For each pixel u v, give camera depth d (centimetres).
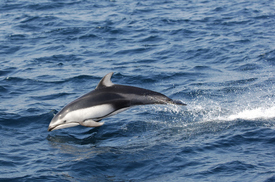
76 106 1285
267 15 3234
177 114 1489
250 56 2252
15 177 1008
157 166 1070
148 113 1505
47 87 1822
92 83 1881
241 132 1273
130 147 1210
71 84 1869
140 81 1912
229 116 1441
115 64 2189
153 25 3044
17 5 3778
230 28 2909
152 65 2166
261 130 1278
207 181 973
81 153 1170
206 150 1156
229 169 1027
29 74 2008
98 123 1259
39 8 3653
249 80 1884
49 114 1479
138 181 992
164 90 1788
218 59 2248
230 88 1780
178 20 3184
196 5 3791
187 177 999
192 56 2320
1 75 1989
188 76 1977
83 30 2906
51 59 2284
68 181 995
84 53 2403
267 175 982
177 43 2581
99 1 4016
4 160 1110
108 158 1132
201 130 1323
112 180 1002
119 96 1273
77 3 3891
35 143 1248
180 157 1115
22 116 1452
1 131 1329
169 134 1308
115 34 2819
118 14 3434
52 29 2945
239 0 3956
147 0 4069
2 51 2444
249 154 1112
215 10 3528
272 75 1939
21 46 2550
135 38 2720
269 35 2669
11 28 2983
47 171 1046
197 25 3025
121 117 1472
